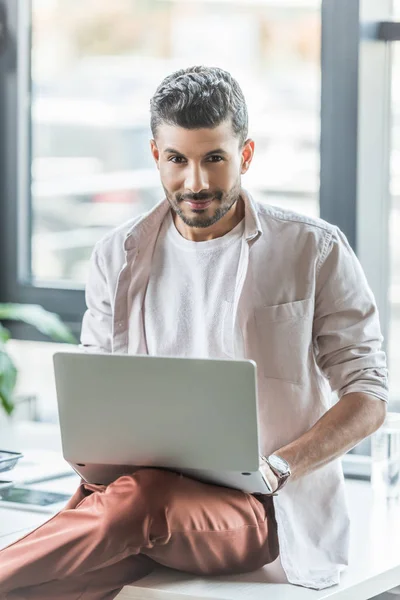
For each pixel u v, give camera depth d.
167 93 2.45
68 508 2.51
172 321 2.66
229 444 2.25
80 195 4.04
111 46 3.89
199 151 2.43
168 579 2.43
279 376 2.56
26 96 4.12
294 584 2.42
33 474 3.04
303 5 3.54
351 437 2.49
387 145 3.54
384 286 3.60
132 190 3.91
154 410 2.27
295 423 2.56
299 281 2.57
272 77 3.62
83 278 4.08
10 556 2.30
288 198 3.64
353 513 3.04
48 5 4.01
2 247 4.19
